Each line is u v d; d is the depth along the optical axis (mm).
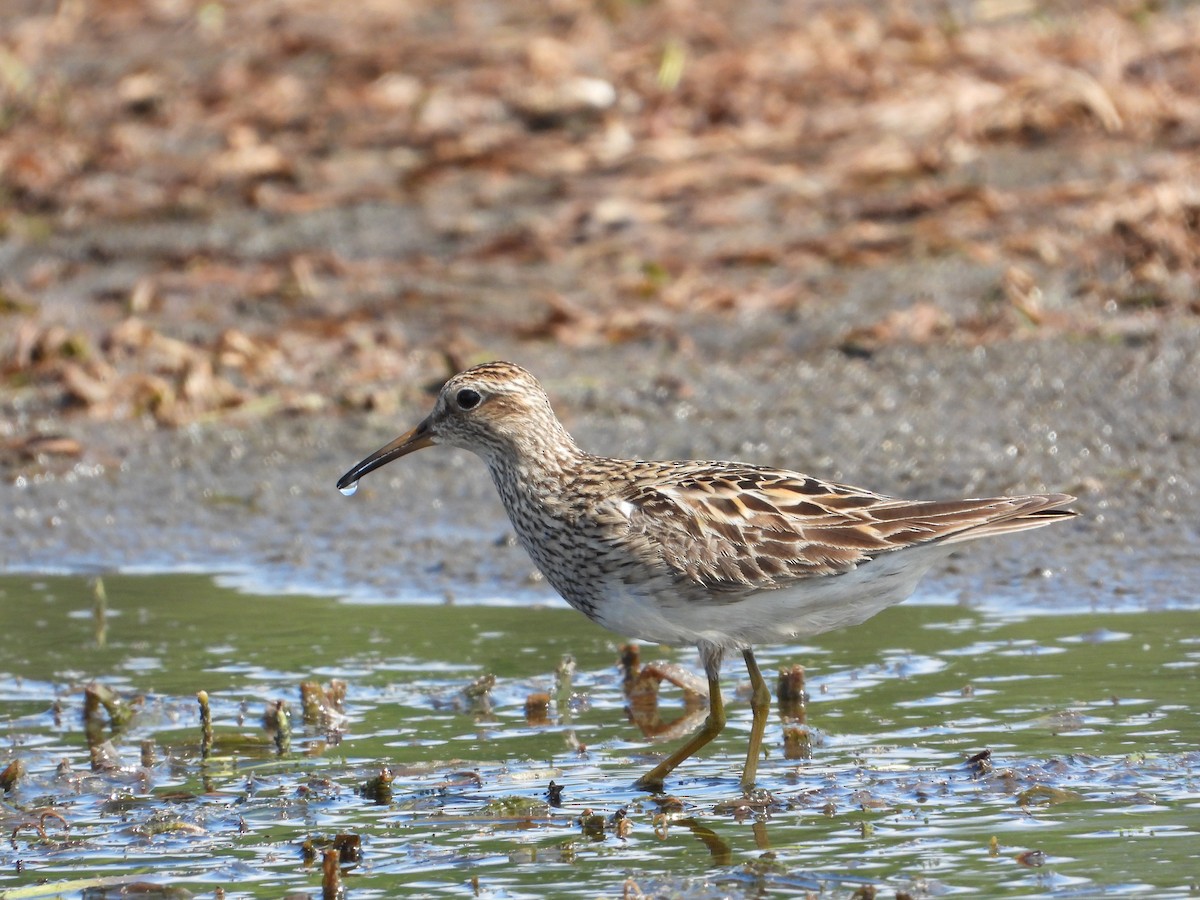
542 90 22109
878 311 17031
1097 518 13109
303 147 21891
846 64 22484
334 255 19328
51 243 20156
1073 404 14766
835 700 10383
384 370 16938
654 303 18047
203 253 19672
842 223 19281
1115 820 8344
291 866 8281
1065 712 9820
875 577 9422
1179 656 10695
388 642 11852
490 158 21156
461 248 19500
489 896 7824
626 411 15586
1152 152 19938
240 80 23359
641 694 10836
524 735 10148
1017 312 16328
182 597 12930
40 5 26172
